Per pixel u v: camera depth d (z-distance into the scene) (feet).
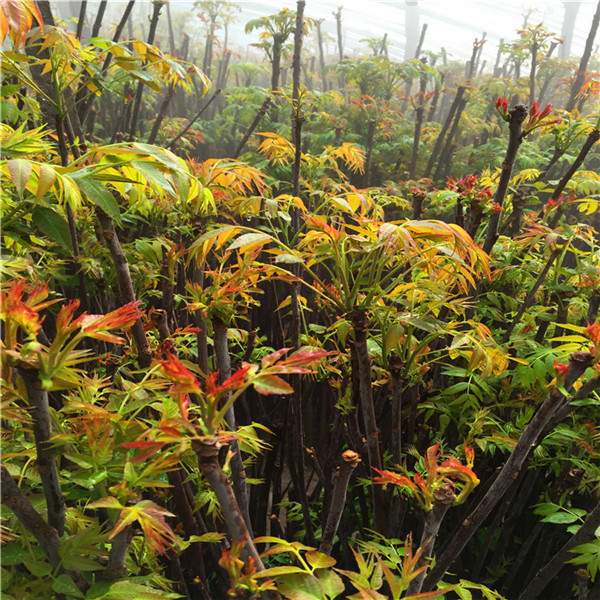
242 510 2.59
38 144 2.73
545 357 3.96
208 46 13.50
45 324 5.46
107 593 1.84
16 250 3.22
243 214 4.44
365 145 10.39
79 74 3.57
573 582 4.25
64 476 2.60
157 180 2.32
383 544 3.54
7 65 3.15
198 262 3.37
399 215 8.28
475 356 3.35
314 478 6.77
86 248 4.52
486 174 6.38
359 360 2.94
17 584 2.06
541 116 3.68
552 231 4.79
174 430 1.61
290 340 4.90
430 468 2.13
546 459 3.96
